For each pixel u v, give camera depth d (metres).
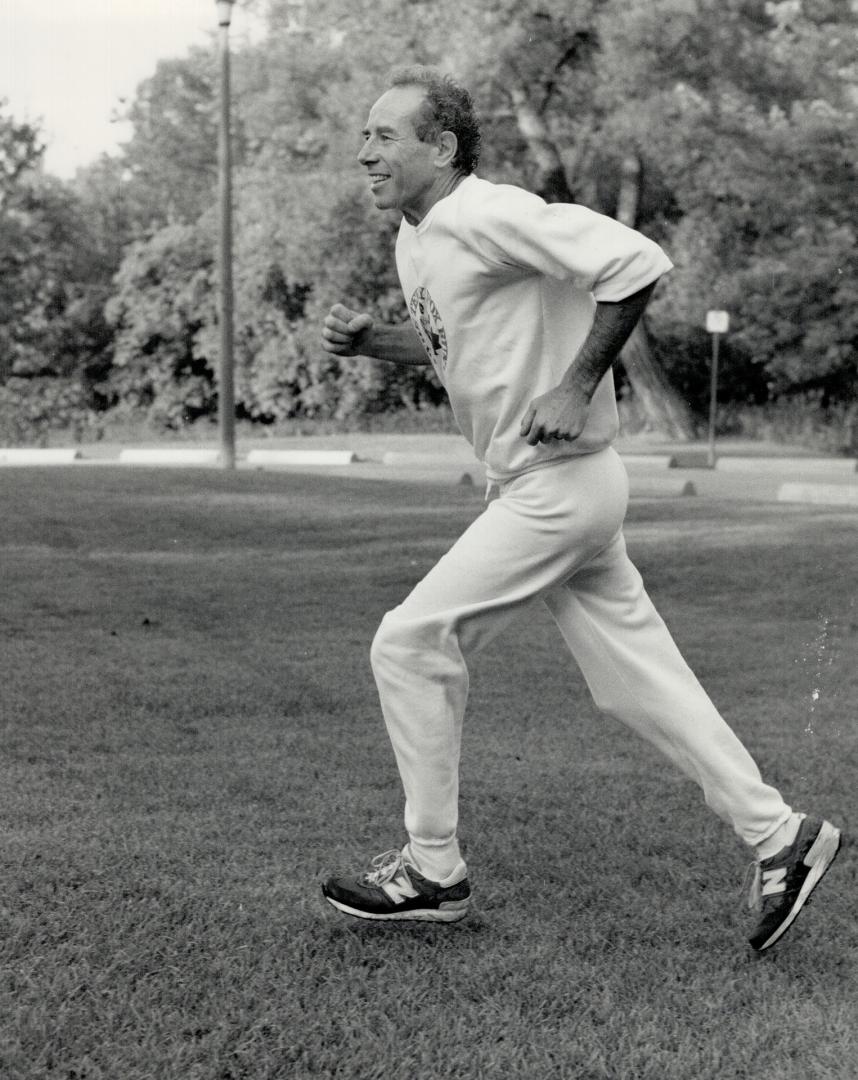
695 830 4.28
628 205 28.50
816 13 27.02
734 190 27.48
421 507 13.79
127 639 7.55
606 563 3.29
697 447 26.92
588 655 3.37
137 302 32.69
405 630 3.22
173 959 3.10
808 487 16.14
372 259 29.30
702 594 9.51
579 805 4.54
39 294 34.06
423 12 26.12
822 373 28.91
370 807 4.42
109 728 5.50
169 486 14.95
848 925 3.49
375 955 3.21
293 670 6.79
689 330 30.30
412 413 31.41
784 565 10.43
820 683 6.81
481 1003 2.94
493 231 2.99
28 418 33.56
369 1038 2.73
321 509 13.42
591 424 3.14
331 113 28.44
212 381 33.03
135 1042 2.69
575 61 26.36
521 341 3.12
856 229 28.20
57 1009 2.82
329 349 3.63
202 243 32.19
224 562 10.46
